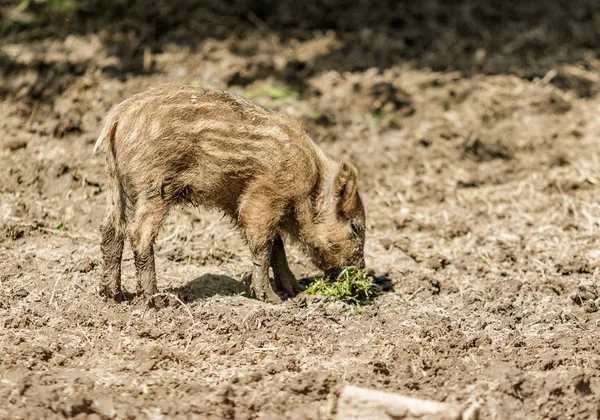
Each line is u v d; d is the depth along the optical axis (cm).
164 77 1780
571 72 1939
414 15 2147
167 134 966
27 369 853
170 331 960
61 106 1614
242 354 931
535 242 1324
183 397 819
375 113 1755
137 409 788
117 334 955
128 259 1167
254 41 1991
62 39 1922
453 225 1379
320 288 1106
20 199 1291
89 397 788
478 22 2145
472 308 1105
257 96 1744
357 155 1625
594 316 1077
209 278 1141
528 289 1160
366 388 837
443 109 1770
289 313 1022
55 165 1367
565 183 1510
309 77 1855
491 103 1783
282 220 1084
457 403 812
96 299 1033
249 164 1017
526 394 838
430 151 1645
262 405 810
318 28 2091
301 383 838
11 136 1477
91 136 1522
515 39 2080
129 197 990
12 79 1705
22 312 988
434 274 1212
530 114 1759
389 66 1928
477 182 1555
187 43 1952
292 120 1077
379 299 1124
